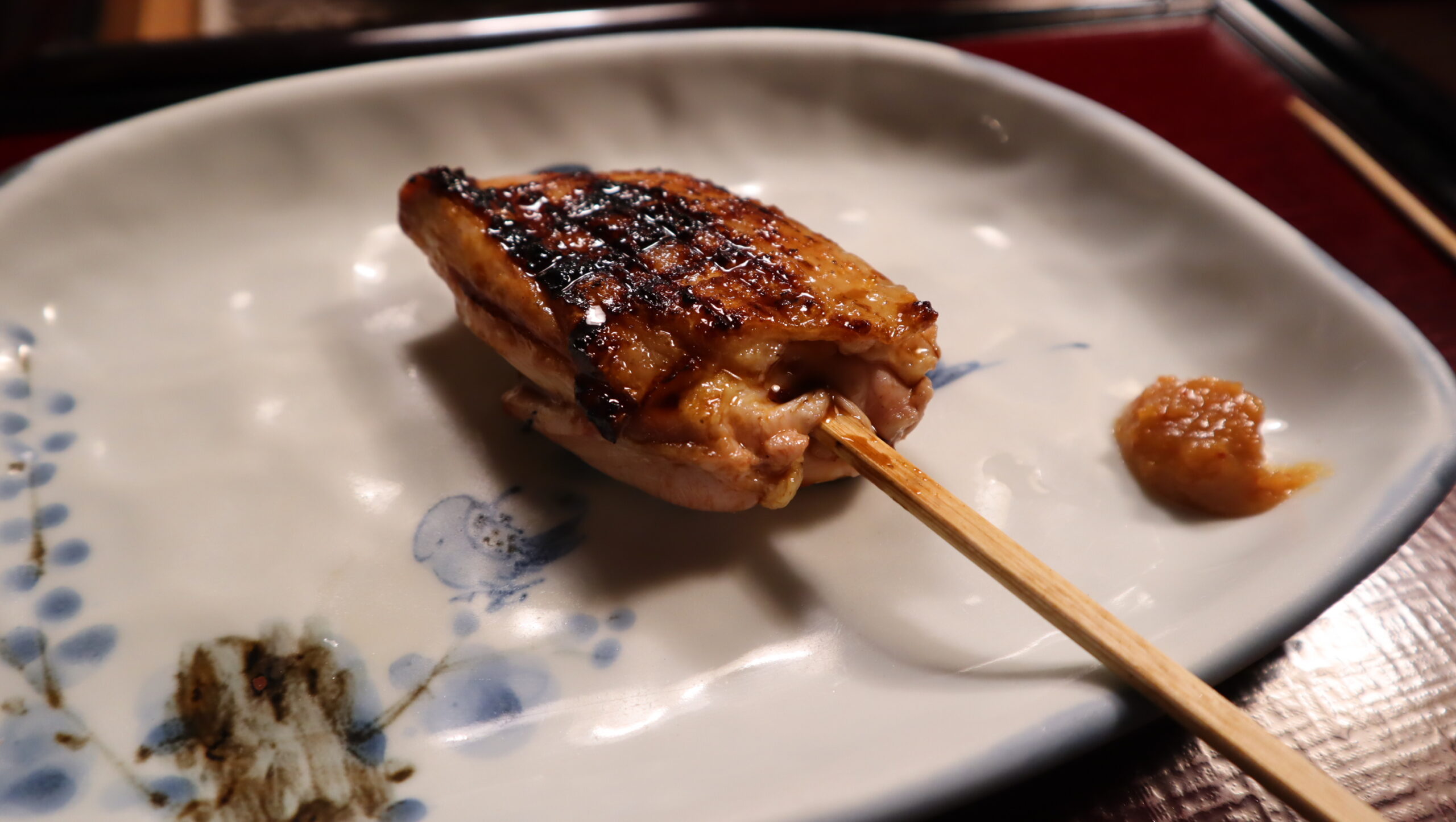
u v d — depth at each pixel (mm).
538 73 214
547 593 163
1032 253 208
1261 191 234
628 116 221
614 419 154
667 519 170
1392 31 292
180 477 172
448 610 161
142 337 187
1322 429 176
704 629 160
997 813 148
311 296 196
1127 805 149
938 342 195
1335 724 156
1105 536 170
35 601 158
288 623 158
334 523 168
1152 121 250
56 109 235
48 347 182
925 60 219
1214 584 159
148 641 156
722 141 223
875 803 135
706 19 268
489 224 169
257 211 202
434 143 211
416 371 187
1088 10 281
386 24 264
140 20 265
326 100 204
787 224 175
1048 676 150
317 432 178
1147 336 195
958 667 155
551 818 139
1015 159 216
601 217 171
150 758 147
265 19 273
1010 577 148
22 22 255
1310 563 152
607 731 151
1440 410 165
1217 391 175
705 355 157
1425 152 243
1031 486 176
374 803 145
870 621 161
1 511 165
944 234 213
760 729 150
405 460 176
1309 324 182
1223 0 284
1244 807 149
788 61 222
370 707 152
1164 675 138
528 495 173
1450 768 152
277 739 149
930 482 156
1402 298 212
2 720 148
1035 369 191
